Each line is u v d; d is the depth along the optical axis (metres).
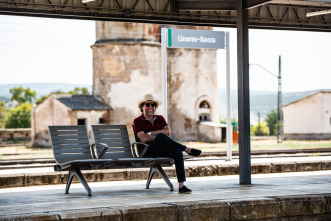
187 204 5.87
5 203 6.38
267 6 13.57
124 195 7.12
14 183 9.62
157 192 7.48
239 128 8.46
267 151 23.69
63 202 6.39
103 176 10.35
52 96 46.59
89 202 6.32
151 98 8.30
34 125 49.16
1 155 32.28
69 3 11.64
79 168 7.33
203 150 33.31
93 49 46.03
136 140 8.28
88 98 45.84
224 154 21.92
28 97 141.62
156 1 12.17
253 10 13.41
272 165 12.10
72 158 7.82
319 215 6.56
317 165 12.78
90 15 11.81
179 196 6.82
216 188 7.80
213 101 47.84
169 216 5.74
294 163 12.40
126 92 44.56
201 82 47.34
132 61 44.66
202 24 12.62
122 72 44.66
